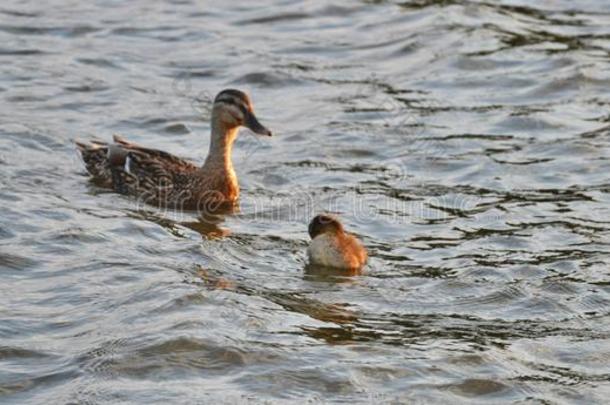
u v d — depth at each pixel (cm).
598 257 1587
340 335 1360
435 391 1246
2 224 1664
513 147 2041
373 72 2434
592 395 1248
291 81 2383
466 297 1470
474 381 1266
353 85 2364
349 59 2506
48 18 2695
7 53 2477
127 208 1797
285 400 1223
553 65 2423
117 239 1642
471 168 1948
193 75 2409
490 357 1312
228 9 2800
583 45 2545
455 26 2645
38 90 2288
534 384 1266
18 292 1463
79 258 1569
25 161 1953
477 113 2202
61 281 1495
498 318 1415
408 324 1396
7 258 1550
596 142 2050
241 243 1652
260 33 2656
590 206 1781
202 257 1586
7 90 2278
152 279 1497
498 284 1502
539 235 1670
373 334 1366
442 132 2108
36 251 1584
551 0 2842
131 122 2172
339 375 1267
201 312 1395
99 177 1906
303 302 1447
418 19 2711
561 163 1964
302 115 2208
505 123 2144
